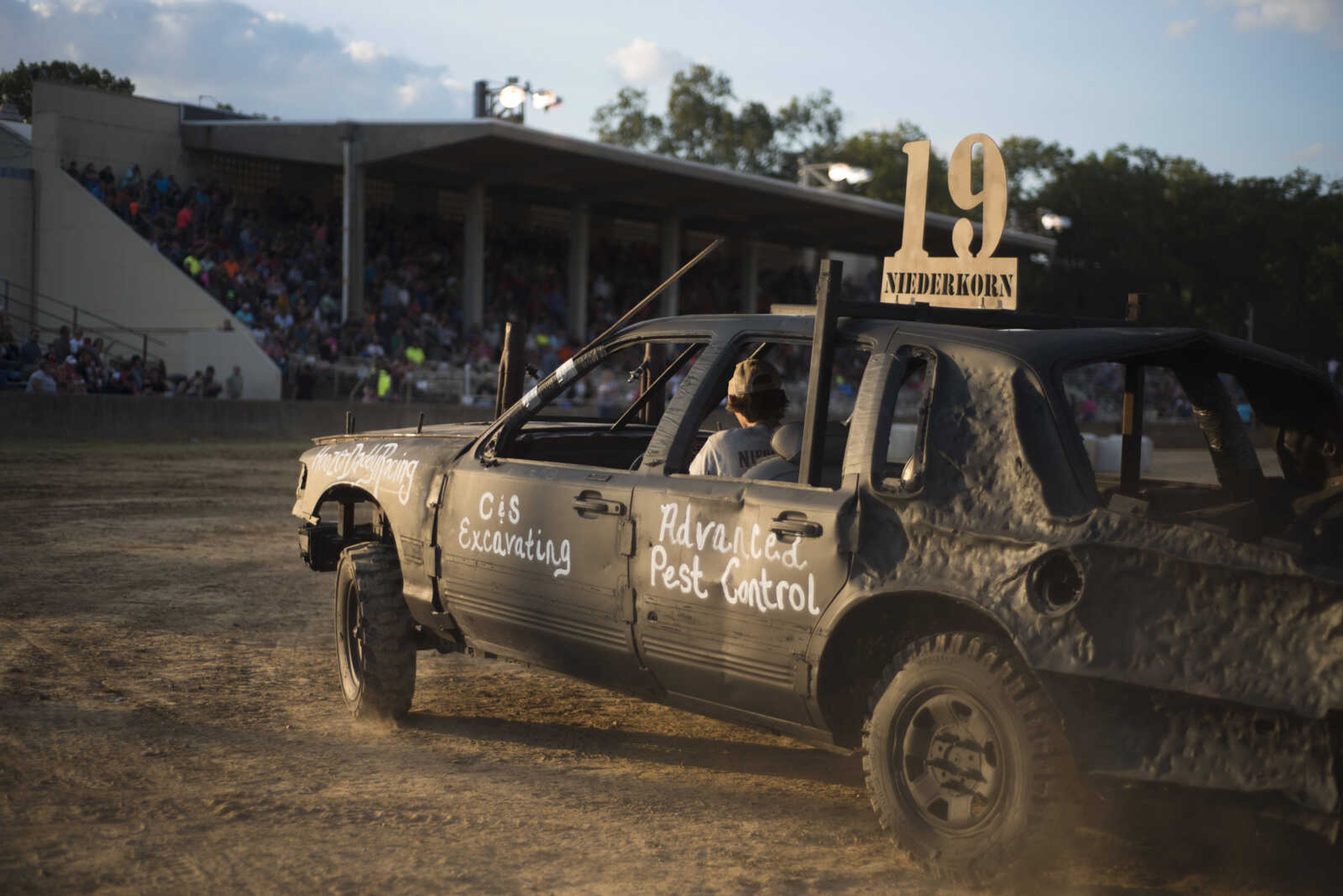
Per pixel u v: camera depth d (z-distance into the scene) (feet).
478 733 17.28
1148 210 226.38
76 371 76.89
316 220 116.88
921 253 17.79
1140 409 14.96
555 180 117.91
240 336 90.53
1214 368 14.02
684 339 15.02
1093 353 11.98
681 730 17.61
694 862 12.22
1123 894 11.39
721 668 13.14
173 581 29.50
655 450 14.25
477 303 113.60
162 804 13.88
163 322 94.38
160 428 76.48
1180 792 10.10
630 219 146.92
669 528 13.57
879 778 11.78
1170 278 223.71
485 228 131.44
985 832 10.91
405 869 12.00
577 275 124.67
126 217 99.81
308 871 11.91
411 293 115.24
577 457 17.85
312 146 104.63
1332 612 9.51
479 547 15.96
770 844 12.76
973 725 11.13
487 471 16.25
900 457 40.86
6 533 37.22
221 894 11.34
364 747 16.44
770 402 14.85
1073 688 10.53
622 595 14.02
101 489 50.11
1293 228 228.84
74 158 104.22
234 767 15.37
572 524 14.69
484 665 21.67
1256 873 11.90
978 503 11.34
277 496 49.93
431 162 109.19
